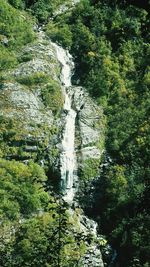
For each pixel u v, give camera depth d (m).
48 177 69.25
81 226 62.50
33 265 18.59
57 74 83.06
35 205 61.38
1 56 82.81
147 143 67.25
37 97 77.44
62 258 19.73
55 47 88.25
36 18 98.50
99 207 67.31
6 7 92.50
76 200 68.56
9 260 21.67
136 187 62.94
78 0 104.69
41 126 73.06
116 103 79.31
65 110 77.00
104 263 58.50
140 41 85.19
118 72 83.56
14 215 59.91
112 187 66.00
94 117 76.75
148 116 73.88
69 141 73.69
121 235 58.88
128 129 73.69
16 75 80.12
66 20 94.06
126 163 69.31
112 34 87.69
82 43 88.12
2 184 63.25
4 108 74.06
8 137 70.44
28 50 85.94
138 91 79.94
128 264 56.09
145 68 83.50
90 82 82.50
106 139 74.38
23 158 69.06
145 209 16.20
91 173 70.44
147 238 29.89
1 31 88.56
